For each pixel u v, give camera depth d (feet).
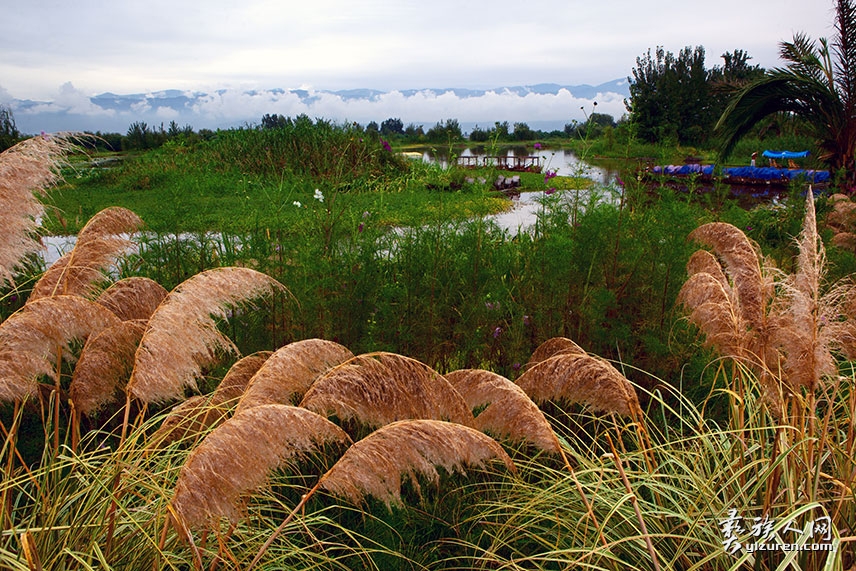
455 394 8.23
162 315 8.66
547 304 15.62
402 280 15.65
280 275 15.30
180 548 8.97
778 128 96.58
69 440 12.49
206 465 6.64
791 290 9.30
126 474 8.87
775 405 9.66
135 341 9.66
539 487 11.35
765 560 8.68
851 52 47.29
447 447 6.89
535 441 7.88
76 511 9.20
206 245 17.58
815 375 8.86
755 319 9.95
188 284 8.98
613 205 17.56
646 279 15.76
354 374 7.80
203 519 6.75
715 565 8.79
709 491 9.37
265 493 10.13
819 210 24.88
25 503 10.59
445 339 15.34
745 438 10.63
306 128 66.85
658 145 20.10
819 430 9.64
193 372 8.82
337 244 16.31
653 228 16.39
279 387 8.29
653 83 125.49
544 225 18.84
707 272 11.64
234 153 64.80
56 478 9.73
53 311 8.65
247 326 14.65
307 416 6.91
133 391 8.54
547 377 8.73
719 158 52.42
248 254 16.79
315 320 14.67
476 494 11.42
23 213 9.66
